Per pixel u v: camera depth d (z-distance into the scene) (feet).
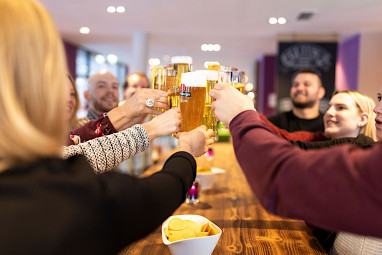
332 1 17.28
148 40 26.30
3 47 1.72
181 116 3.78
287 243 4.21
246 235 4.47
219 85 2.83
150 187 2.23
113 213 1.89
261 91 38.75
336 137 6.72
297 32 24.89
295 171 2.01
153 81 4.42
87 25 23.76
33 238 1.62
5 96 1.70
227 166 9.45
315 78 11.65
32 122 1.82
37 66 1.80
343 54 28.73
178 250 3.43
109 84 9.32
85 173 1.92
